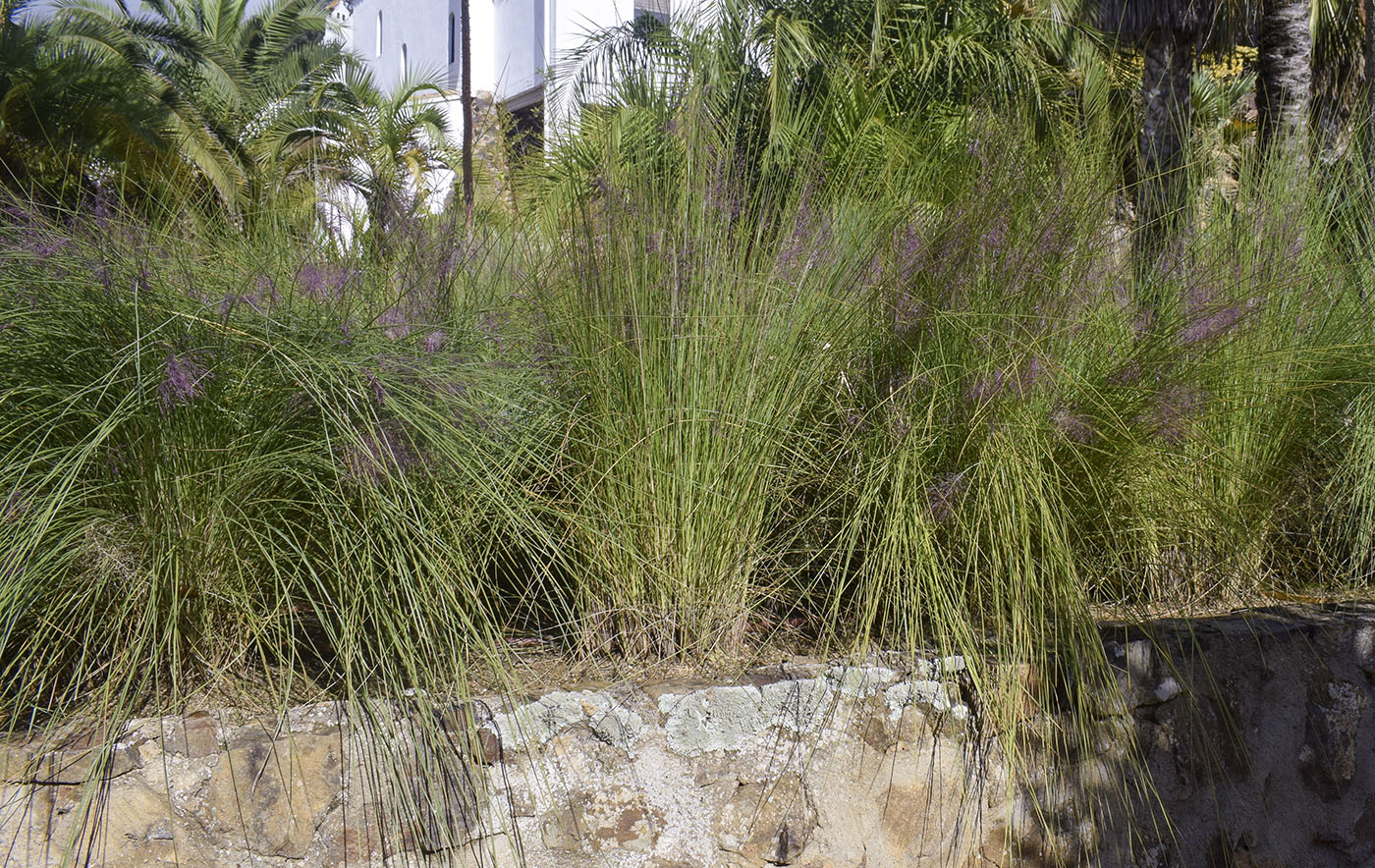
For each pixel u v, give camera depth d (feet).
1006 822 8.14
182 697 6.81
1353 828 9.70
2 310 6.86
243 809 6.40
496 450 8.01
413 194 10.58
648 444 7.98
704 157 8.70
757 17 19.77
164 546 6.65
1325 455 10.48
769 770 7.57
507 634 8.35
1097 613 9.25
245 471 6.88
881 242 9.00
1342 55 21.45
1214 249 10.72
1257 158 11.98
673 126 8.91
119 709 6.21
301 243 10.25
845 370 9.02
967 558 8.11
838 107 10.25
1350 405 10.29
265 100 47.98
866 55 17.78
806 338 8.54
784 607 9.05
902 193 9.60
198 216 9.84
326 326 7.59
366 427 6.95
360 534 6.90
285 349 7.03
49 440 6.84
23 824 6.03
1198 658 8.81
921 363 8.86
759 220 8.71
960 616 7.95
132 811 6.23
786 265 8.54
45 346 6.92
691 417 8.00
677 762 7.34
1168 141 12.51
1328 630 9.52
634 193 8.45
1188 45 21.04
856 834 7.76
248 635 7.20
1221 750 8.96
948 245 8.93
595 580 8.16
